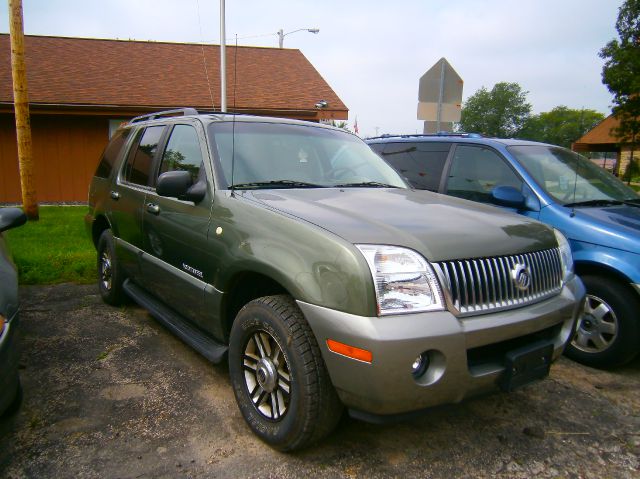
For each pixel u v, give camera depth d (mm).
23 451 2707
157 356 3967
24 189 9797
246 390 2912
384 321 2287
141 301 4332
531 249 2873
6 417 2561
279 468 2621
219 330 3193
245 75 16672
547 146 5293
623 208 4465
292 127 4105
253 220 2902
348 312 2326
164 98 14438
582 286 3213
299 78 17109
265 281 2990
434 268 2449
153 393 3379
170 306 3885
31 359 3861
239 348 2934
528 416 3234
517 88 88375
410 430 3016
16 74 9461
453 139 5539
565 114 93188
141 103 13852
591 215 4156
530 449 2861
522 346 2715
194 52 17500
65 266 6332
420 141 5891
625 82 18188
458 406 2541
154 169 4148
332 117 15734
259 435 2801
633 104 18531
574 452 2852
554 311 2801
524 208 4520
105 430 2928
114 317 4836
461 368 2391
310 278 2469
